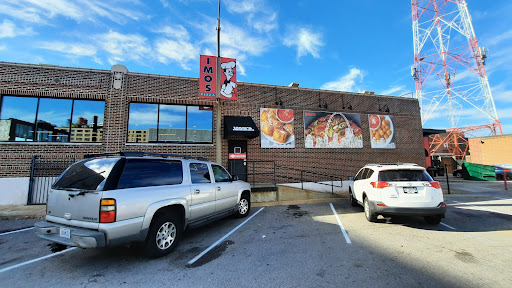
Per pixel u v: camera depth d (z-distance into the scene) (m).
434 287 3.00
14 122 9.70
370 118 14.70
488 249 4.36
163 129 11.20
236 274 3.42
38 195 9.27
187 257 4.09
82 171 3.91
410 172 6.06
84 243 3.30
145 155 4.30
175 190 4.47
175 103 11.38
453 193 11.82
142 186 3.97
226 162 11.60
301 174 12.34
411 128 15.65
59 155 9.80
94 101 10.59
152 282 3.20
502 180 19.95
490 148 27.53
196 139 11.55
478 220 6.59
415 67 33.66
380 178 6.12
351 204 8.93
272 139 12.54
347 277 3.29
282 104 12.97
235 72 9.80
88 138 10.34
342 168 13.60
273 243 4.79
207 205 5.29
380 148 14.65
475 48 30.67
